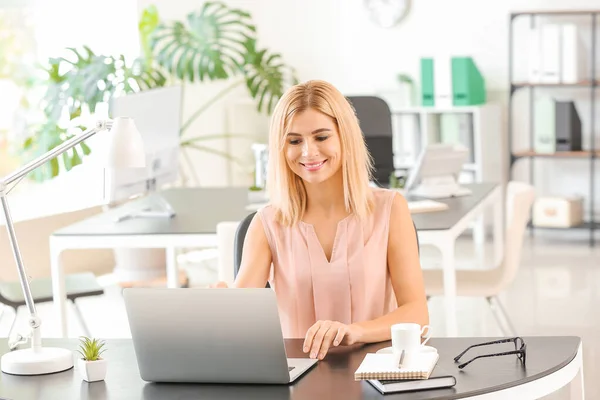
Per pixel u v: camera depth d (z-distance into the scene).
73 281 5.25
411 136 8.52
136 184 4.78
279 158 2.96
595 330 5.71
